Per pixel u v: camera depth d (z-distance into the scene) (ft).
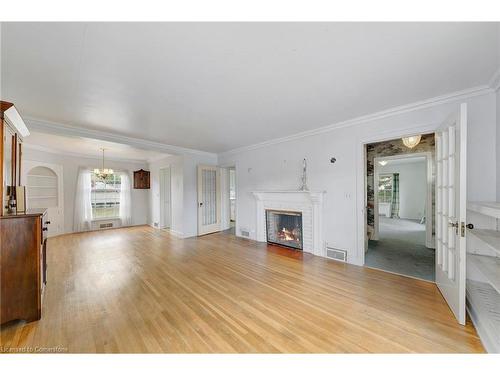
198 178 18.38
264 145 15.49
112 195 22.31
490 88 7.14
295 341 5.25
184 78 6.56
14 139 7.01
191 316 6.37
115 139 13.32
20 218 6.01
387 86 7.25
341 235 11.28
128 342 5.25
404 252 12.88
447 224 7.00
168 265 10.88
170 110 9.12
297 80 6.78
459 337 5.29
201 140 14.92
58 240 16.49
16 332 5.62
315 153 12.40
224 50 5.24
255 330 5.70
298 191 12.53
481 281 6.98
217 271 10.01
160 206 21.99
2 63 5.63
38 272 6.22
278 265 10.75
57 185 18.07
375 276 9.23
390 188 30.37
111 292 7.93
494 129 7.12
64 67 5.87
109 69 6.01
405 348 4.95
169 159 20.06
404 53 5.42
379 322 5.97
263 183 15.70
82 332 5.64
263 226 15.71
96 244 15.35
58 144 15.72
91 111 9.09
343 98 8.18
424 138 14.12
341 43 5.02
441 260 7.54
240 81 6.79
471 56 5.55
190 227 17.98
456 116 6.12
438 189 7.68
